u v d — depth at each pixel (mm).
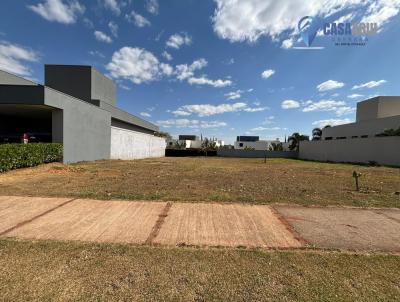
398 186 8031
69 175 9125
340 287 2232
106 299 2006
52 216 4113
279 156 41719
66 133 13555
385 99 28391
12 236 3242
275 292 2145
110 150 19781
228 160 28750
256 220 4133
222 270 2496
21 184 6941
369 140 23969
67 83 21078
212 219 4141
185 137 75500
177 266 2557
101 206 4750
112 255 2758
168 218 4137
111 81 25328
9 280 2242
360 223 4059
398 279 2381
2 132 18422
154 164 16734
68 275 2342
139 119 31609
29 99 11664
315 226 3883
